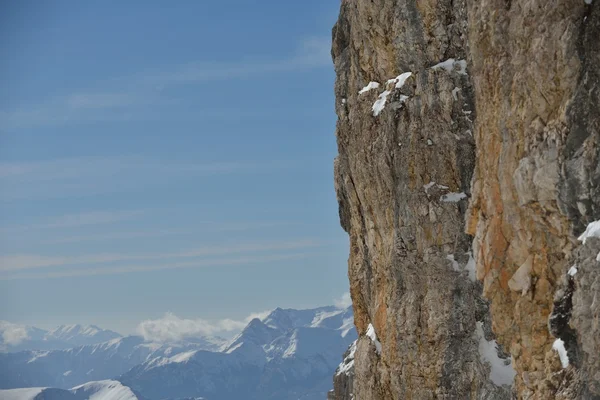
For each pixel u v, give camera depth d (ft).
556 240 78.02
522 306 83.10
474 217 94.68
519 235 82.58
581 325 70.95
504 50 83.30
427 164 111.86
